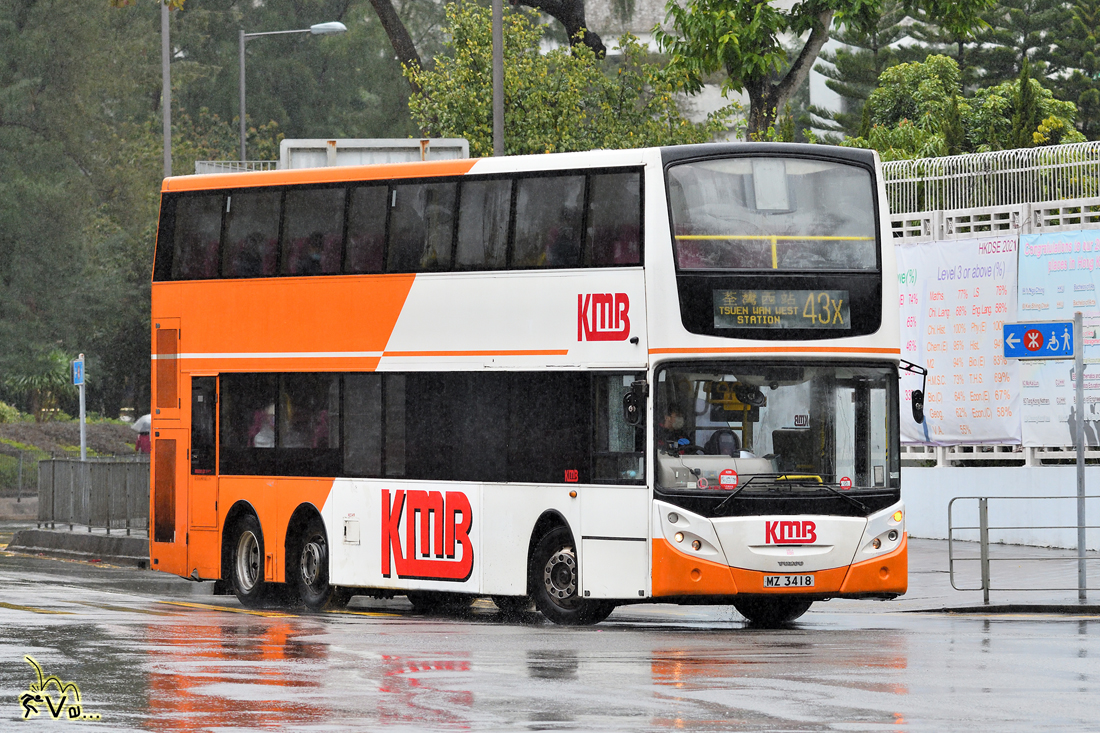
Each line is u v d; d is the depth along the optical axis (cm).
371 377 3134
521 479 2908
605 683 1955
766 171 2777
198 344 3425
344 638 2522
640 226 2781
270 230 3303
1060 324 3147
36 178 10412
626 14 10238
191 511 3444
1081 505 3155
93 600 3253
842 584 2733
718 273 2741
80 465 4962
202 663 2150
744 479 2723
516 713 1723
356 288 3159
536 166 2925
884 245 2798
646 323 2755
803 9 5194
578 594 2811
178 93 12200
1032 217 4219
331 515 3195
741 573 2702
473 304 2984
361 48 12019
